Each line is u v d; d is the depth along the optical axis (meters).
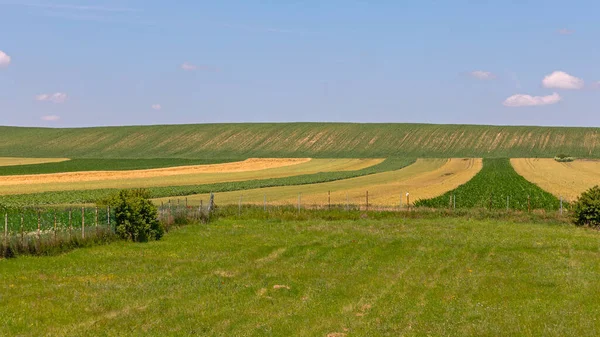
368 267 29.06
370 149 162.38
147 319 19.62
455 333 18.28
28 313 20.09
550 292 23.92
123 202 37.31
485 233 40.09
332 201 64.94
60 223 38.56
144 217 37.56
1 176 101.62
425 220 47.84
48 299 22.02
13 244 30.75
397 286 24.80
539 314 20.45
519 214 49.41
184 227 43.69
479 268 28.83
